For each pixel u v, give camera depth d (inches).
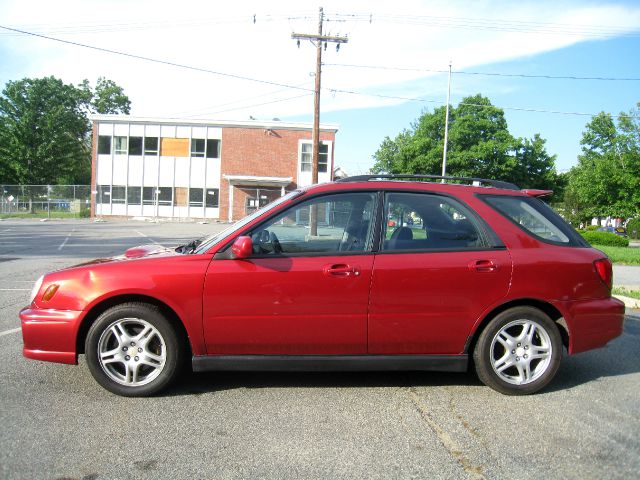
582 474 118.0
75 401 155.3
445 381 179.8
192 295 153.5
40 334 155.6
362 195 166.7
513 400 163.0
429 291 158.9
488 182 183.5
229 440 131.9
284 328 156.3
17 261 512.1
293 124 1514.5
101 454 123.2
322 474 116.0
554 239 171.0
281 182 1525.6
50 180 2329.0
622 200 1400.1
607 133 1753.2
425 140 1705.2
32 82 2306.8
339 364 159.8
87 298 154.5
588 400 163.9
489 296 161.6
